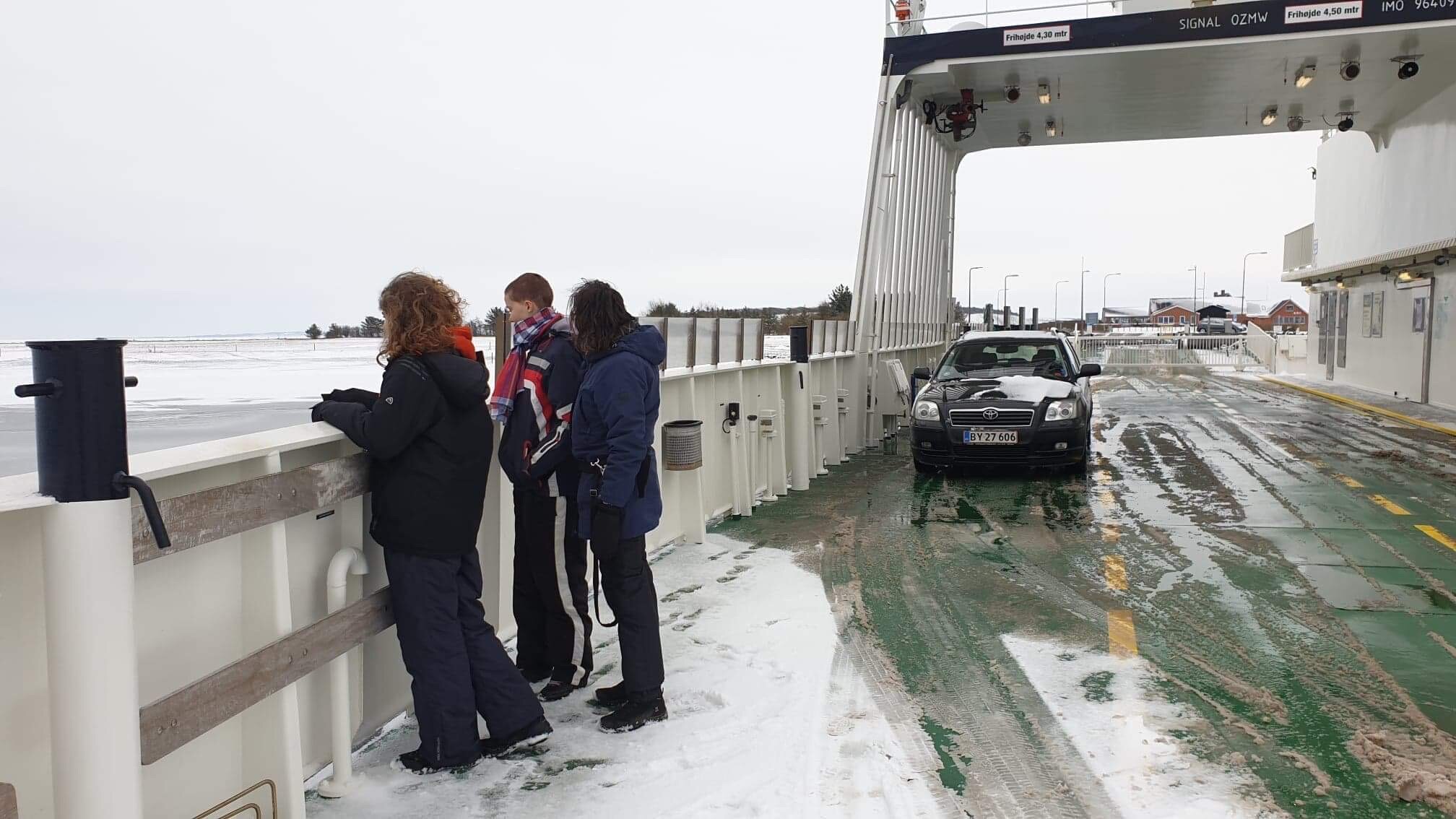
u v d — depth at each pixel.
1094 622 5.23
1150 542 7.15
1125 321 120.50
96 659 2.14
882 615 5.39
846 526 7.90
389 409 3.11
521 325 4.18
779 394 9.55
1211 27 11.99
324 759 3.43
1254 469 10.81
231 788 2.92
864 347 12.91
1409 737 3.72
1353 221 21.45
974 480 10.38
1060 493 9.40
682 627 5.19
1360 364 23.20
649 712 3.92
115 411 2.15
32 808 2.23
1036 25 12.41
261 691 2.71
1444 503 8.62
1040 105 15.82
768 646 4.86
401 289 3.26
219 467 2.73
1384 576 6.11
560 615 4.27
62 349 2.08
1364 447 12.69
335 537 3.41
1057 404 10.23
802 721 3.92
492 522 4.64
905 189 14.95
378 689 3.81
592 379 3.75
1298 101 15.86
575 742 3.75
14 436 7.56
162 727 2.34
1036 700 4.13
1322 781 3.37
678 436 6.79
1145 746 3.66
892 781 3.38
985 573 6.32
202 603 2.74
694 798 3.27
